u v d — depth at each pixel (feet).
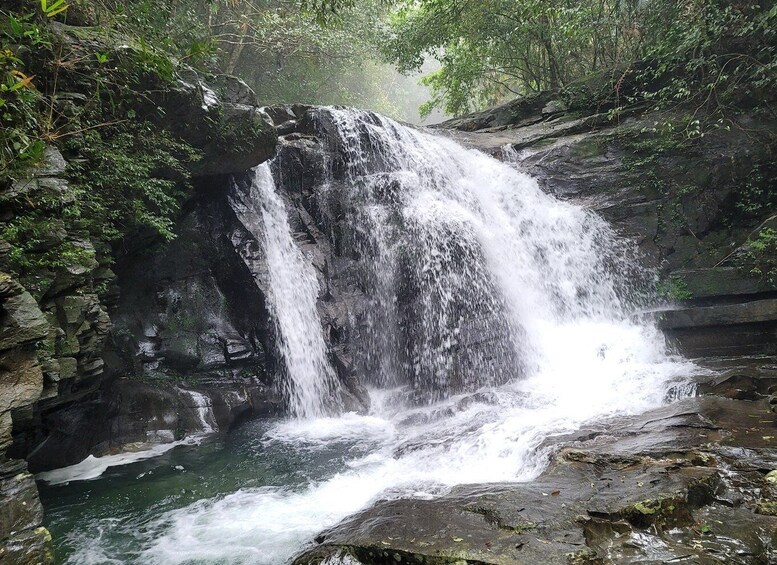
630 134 48.85
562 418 26.71
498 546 13.96
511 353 36.68
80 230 22.54
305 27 63.98
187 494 22.80
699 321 37.42
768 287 38.19
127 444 27.76
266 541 18.60
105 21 29.17
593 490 16.90
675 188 45.52
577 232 46.24
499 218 48.19
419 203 41.37
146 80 28.43
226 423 30.83
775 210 42.65
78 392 23.81
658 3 50.03
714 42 43.68
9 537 14.67
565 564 12.91
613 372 34.40
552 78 72.64
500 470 22.24
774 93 43.65
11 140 19.56
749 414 23.82
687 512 15.24
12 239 18.84
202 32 53.98
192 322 33.99
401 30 72.49
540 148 53.88
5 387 15.56
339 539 15.56
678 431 22.24
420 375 36.70
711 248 43.16
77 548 18.57
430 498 18.10
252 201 38.45
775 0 42.42
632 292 43.52
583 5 58.13
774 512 15.31
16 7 23.34
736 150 43.93
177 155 31.71
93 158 25.73
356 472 24.54
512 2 66.08
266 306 34.58
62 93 24.81
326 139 43.73
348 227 41.37
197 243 35.42
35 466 24.40
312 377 35.91
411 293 38.45
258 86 77.56
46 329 16.29
